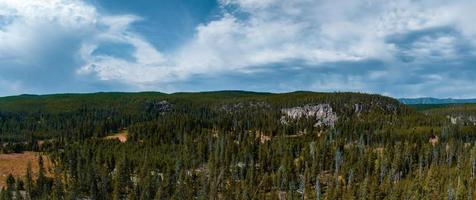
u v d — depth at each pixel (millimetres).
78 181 168375
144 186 161625
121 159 196125
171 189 165750
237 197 157125
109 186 168500
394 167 187750
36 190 163750
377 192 151375
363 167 185625
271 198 154750
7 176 190375
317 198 159000
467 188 163750
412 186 158000
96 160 197125
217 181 174000
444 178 173625
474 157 190875
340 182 175750
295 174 184750
